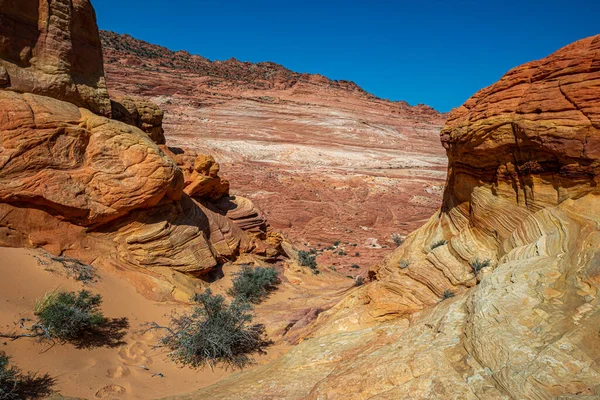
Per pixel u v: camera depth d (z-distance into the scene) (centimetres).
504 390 367
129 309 966
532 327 432
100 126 1130
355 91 15175
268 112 9150
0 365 569
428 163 7119
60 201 1016
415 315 709
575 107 614
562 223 599
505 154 768
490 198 822
